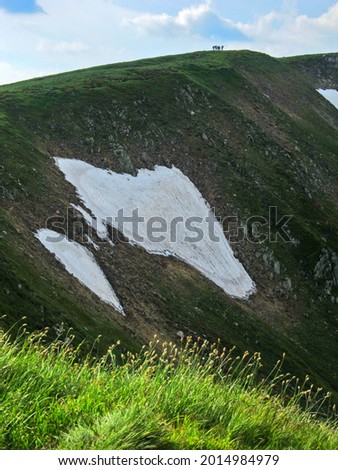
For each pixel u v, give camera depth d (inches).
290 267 3115.2
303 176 4013.3
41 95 3221.0
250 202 3336.6
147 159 3184.1
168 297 2250.2
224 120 4037.9
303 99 6309.1
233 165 3577.8
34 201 2118.6
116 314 1849.2
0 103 2938.0
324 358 2645.2
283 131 4606.3
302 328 2783.0
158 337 1907.0
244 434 306.3
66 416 284.2
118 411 283.1
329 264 3191.4
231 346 2177.7
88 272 1959.9
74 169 2687.0
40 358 344.2
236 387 351.3
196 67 4879.4
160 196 2970.0
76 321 1488.7
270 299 2881.4
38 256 1766.7
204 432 295.9
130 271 2229.3
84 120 3137.3
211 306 2415.1
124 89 3690.9
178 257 2662.4
